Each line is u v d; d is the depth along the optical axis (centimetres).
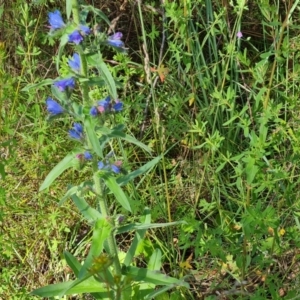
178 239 127
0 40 154
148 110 148
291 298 110
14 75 150
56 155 138
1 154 141
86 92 95
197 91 145
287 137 122
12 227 134
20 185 138
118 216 99
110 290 101
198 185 134
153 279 101
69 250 132
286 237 121
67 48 154
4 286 122
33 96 134
